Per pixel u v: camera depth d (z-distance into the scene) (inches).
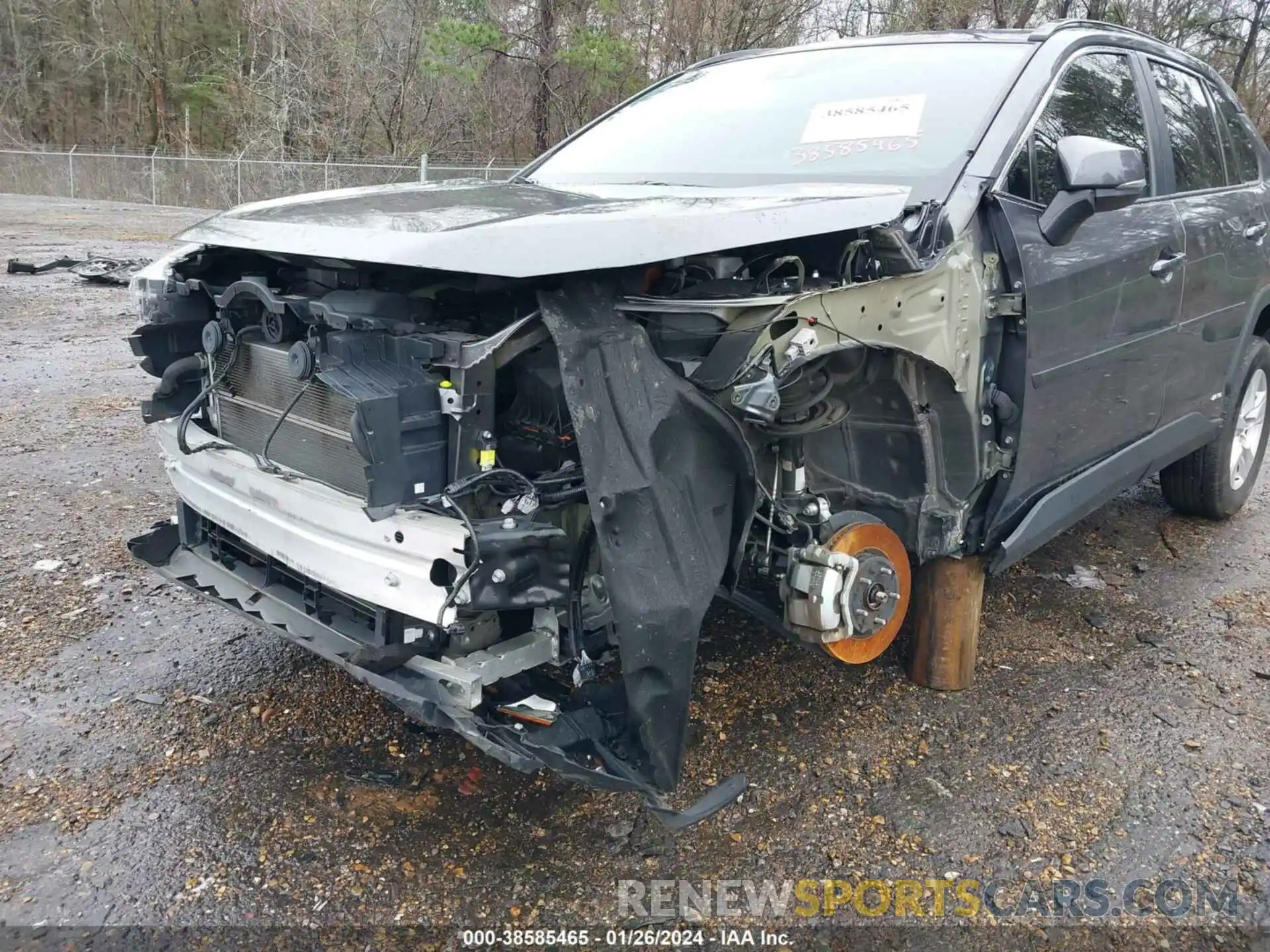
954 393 119.0
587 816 113.7
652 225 94.0
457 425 93.0
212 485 121.0
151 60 1556.3
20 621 155.4
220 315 114.6
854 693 140.9
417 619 100.6
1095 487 146.6
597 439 90.4
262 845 107.8
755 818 114.3
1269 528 209.3
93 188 1205.7
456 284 96.3
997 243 122.6
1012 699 140.4
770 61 170.4
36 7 1594.5
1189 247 160.6
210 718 131.1
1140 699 141.0
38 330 386.0
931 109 138.7
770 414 94.3
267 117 1179.9
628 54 881.5
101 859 105.0
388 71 1142.3
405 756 124.2
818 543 116.4
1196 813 116.3
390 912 98.8
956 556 131.3
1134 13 935.0
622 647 90.4
